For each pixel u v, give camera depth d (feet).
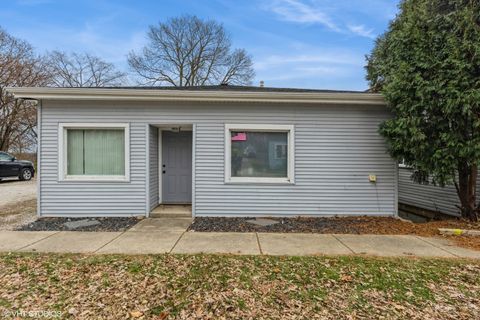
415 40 18.97
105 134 23.00
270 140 23.43
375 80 42.98
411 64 18.94
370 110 23.11
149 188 23.04
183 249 15.07
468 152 17.61
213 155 22.94
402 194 32.83
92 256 13.91
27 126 75.20
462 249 15.38
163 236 17.60
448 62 17.48
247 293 10.32
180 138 26.12
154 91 21.44
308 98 21.97
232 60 82.53
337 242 16.56
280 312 9.17
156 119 22.72
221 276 11.67
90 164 23.03
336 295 10.27
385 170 23.31
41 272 11.96
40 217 22.47
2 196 34.12
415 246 15.89
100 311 9.09
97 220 21.84
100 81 87.76
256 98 21.76
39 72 72.43
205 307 9.39
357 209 23.29
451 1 18.60
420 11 19.45
